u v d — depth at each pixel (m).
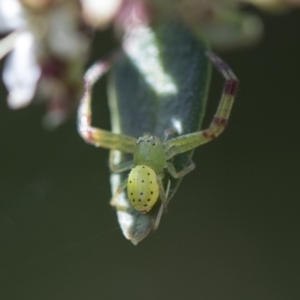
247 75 0.15
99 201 0.16
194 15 0.12
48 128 0.15
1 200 0.16
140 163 0.11
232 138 0.15
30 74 0.11
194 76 0.12
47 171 0.16
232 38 0.12
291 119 0.15
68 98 0.12
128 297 0.16
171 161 0.11
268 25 0.15
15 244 0.16
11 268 0.16
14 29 0.11
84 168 0.16
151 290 0.16
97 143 0.12
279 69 0.15
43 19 0.11
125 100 0.12
